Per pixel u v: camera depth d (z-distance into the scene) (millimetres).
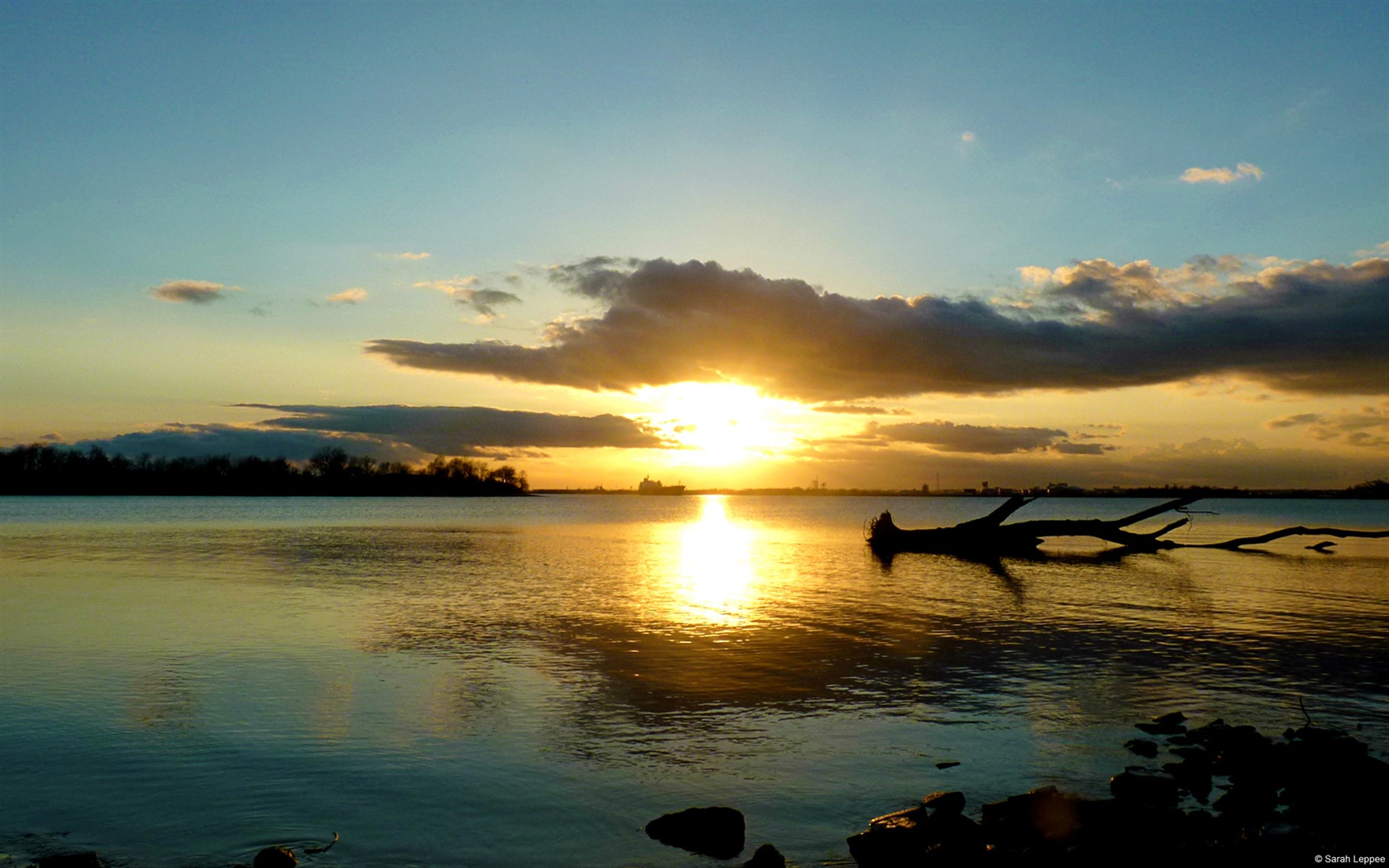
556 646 21750
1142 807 11078
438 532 82562
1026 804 11250
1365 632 24828
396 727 14719
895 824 10500
